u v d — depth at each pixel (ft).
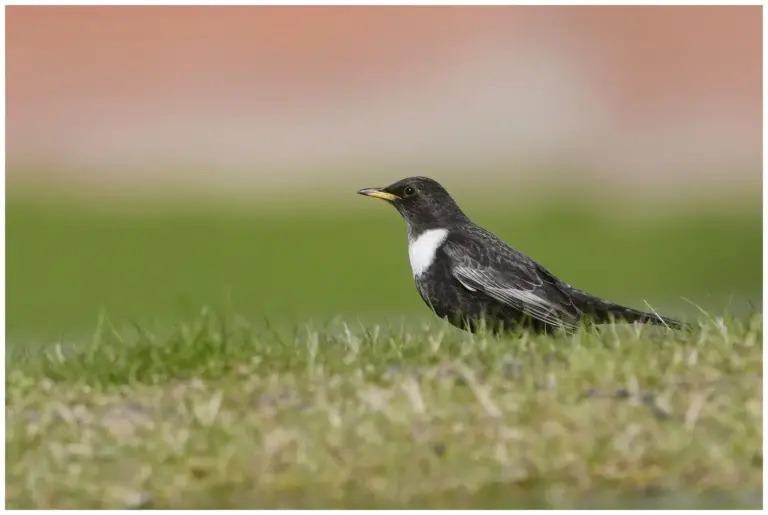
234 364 47.75
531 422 41.57
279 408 43.60
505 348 47.24
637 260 133.59
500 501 38.96
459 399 43.32
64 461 41.32
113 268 128.57
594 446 40.16
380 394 43.78
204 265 131.23
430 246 55.62
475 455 40.24
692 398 42.63
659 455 40.06
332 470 39.96
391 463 39.91
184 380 47.03
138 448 41.60
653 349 46.70
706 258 130.00
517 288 53.83
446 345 48.11
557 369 44.93
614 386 43.57
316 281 124.16
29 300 119.96
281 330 63.57
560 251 138.72
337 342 50.44
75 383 47.11
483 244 55.16
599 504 38.75
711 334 47.98
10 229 134.31
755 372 44.27
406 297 119.34
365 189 56.90
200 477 40.32
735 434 40.60
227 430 41.96
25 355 51.57
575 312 53.16
